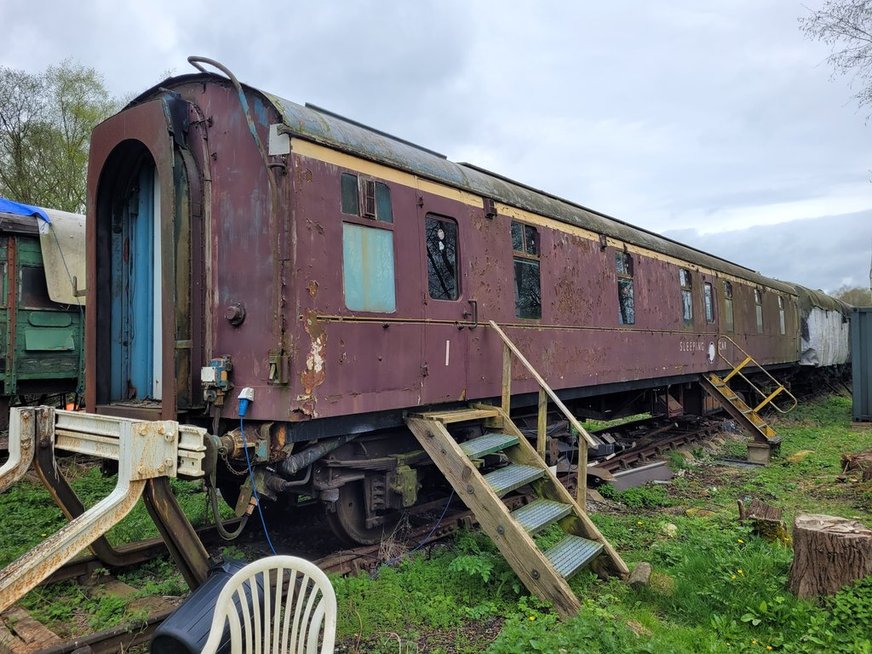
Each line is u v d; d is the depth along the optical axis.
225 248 4.53
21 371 7.87
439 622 3.98
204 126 4.67
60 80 21.67
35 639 3.53
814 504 7.21
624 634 3.66
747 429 10.94
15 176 20.27
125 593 4.26
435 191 5.66
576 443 8.75
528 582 4.27
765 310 16.86
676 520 6.46
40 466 4.04
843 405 18.64
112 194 5.06
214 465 3.43
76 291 8.36
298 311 4.20
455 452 4.81
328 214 4.49
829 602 4.02
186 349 4.38
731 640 3.84
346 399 4.54
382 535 5.35
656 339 10.42
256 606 2.56
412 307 5.25
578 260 8.16
